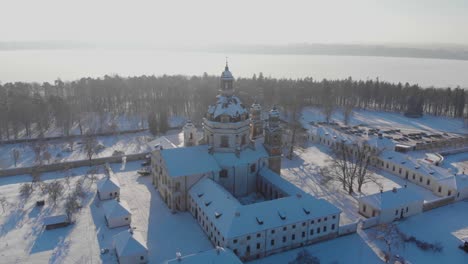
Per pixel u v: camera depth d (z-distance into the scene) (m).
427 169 140.88
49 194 123.69
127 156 164.62
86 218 112.44
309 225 99.00
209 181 114.38
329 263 91.44
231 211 94.94
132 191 132.50
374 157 161.50
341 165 145.88
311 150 184.88
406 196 115.81
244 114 129.50
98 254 94.00
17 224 107.94
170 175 114.00
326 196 130.25
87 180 142.00
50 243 98.38
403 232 106.44
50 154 166.88
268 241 94.25
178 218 113.44
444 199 123.88
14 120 194.38
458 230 108.12
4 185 137.00
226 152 127.19
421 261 92.75
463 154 183.62
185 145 153.00
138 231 103.06
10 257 91.75
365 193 133.12
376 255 95.06
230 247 89.44
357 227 108.06
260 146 136.88
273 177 123.56
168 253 95.06
